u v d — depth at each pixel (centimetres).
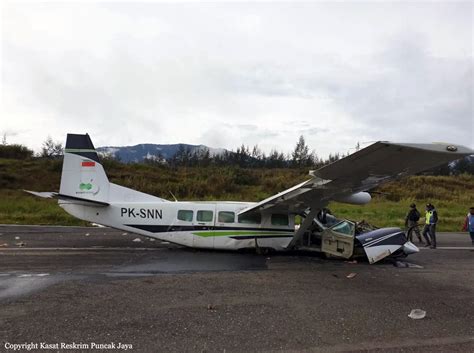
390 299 724
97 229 1672
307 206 1084
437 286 830
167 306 648
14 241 1295
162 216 1132
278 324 580
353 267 1007
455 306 689
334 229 1098
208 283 799
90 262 980
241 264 1000
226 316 608
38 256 1043
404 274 941
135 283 784
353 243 1052
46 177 3319
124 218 1127
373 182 916
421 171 827
